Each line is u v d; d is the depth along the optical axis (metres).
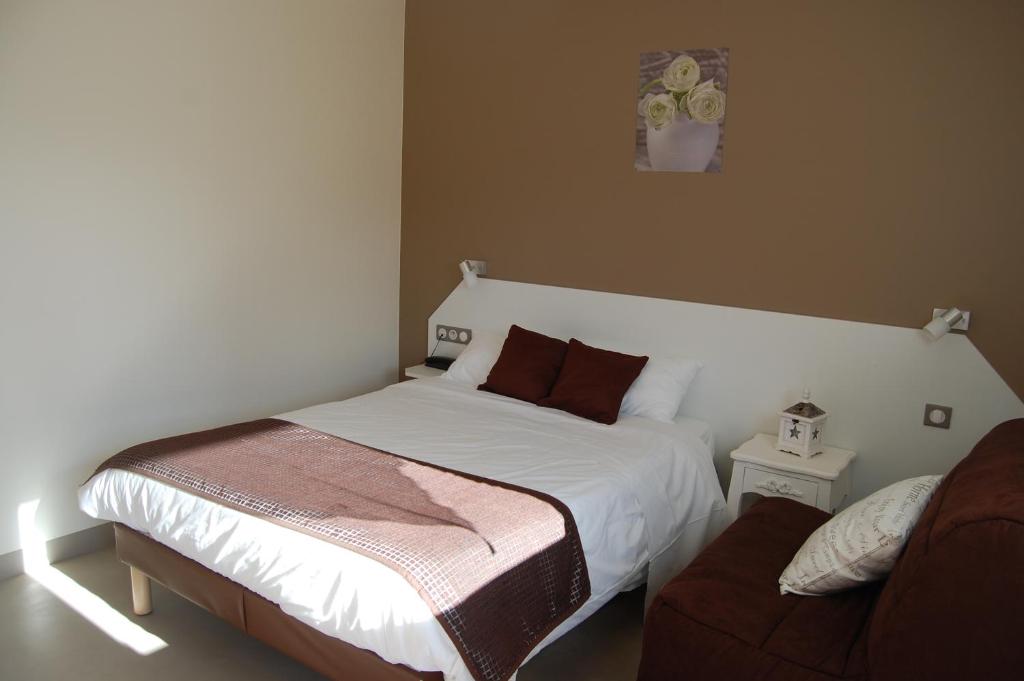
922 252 3.26
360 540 2.16
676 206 3.84
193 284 3.79
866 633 2.03
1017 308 3.09
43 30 3.11
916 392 3.33
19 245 3.14
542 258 4.31
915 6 3.16
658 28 3.78
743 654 2.07
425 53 4.59
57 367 3.32
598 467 2.93
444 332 4.76
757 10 3.51
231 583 2.45
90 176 3.33
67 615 2.97
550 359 3.91
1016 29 2.98
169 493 2.59
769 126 3.55
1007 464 2.03
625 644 2.90
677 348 3.91
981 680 1.77
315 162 4.28
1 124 3.03
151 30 3.46
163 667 2.66
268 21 3.93
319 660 2.25
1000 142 3.05
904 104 3.23
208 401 3.95
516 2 4.20
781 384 3.64
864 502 2.41
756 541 2.64
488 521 2.34
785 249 3.57
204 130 3.73
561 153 4.16
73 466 3.43
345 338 4.63
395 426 3.32
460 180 4.56
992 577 1.74
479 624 2.03
